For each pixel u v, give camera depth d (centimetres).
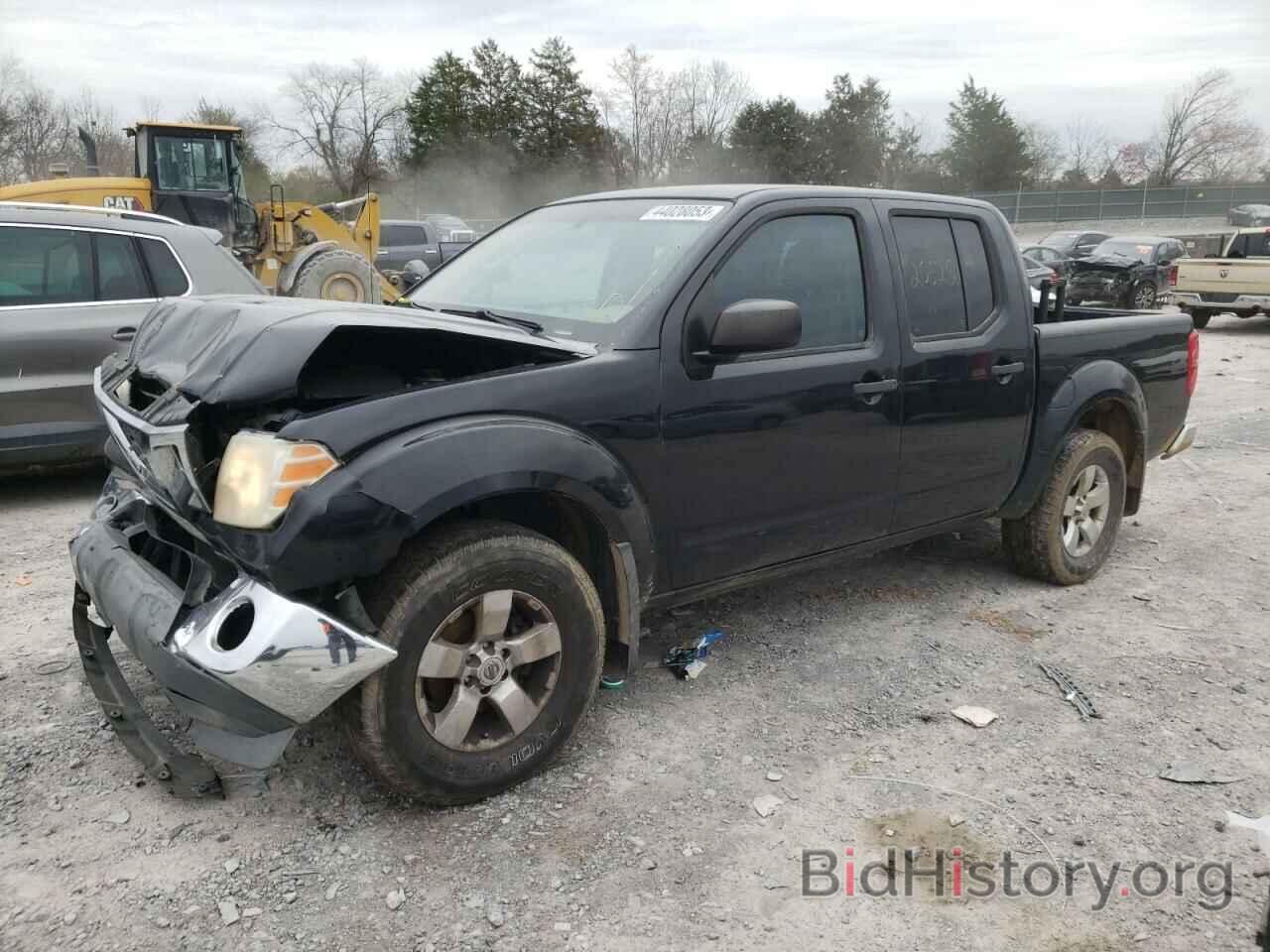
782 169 6366
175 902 257
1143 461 525
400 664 276
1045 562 487
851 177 6588
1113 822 300
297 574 260
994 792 315
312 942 245
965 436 426
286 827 289
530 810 300
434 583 278
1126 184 7494
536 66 6206
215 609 267
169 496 284
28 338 577
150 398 313
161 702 353
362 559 264
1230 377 1229
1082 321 501
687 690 379
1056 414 460
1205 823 301
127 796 301
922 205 416
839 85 6588
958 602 475
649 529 328
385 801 302
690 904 261
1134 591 494
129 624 284
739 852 283
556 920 254
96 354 598
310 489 260
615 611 330
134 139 1401
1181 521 621
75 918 250
